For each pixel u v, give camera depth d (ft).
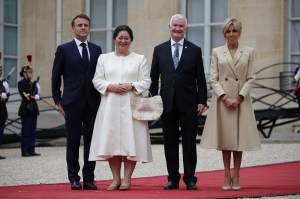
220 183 84.84
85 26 79.51
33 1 167.22
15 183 87.92
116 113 77.46
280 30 152.15
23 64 166.61
